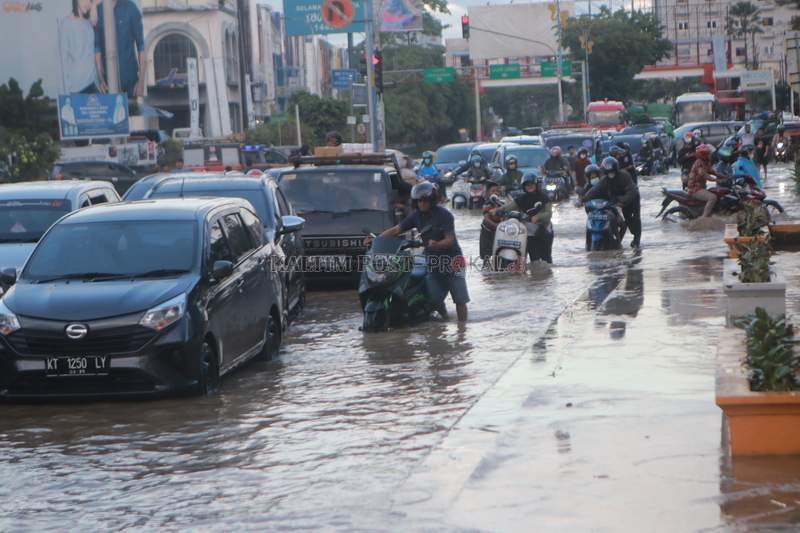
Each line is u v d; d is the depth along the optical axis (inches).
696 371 464.4
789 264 808.9
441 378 525.0
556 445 364.5
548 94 7431.1
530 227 948.0
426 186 703.7
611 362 496.4
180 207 587.2
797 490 304.3
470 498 317.4
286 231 740.7
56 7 3720.5
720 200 1226.0
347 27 2783.0
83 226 571.2
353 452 395.5
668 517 290.8
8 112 3073.3
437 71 4997.5
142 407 499.2
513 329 663.8
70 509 349.1
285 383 541.3
